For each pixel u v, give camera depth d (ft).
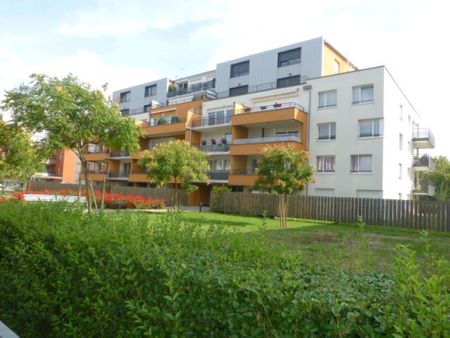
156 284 7.91
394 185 83.92
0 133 43.06
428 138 100.89
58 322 10.27
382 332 5.02
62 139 36.42
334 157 84.02
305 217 67.77
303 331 5.68
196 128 110.83
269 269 7.85
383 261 25.23
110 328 8.87
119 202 72.49
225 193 78.59
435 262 7.07
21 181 57.77
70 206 17.43
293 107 84.84
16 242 13.30
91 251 9.64
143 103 162.30
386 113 79.10
